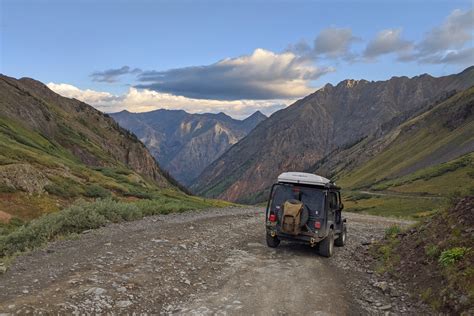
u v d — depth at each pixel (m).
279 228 14.36
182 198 74.19
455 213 11.50
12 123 111.81
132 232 15.52
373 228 23.36
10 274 9.17
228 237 16.31
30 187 42.94
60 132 153.62
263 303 8.56
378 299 9.30
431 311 8.25
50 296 7.48
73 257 11.02
